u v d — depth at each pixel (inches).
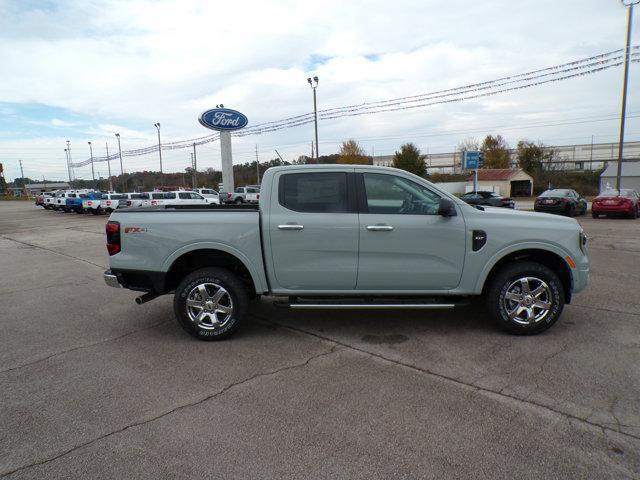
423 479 99.2
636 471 101.0
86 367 163.0
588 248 423.2
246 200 1485.0
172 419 126.0
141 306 247.9
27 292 286.2
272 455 108.7
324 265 181.6
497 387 141.0
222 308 185.5
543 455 106.9
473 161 956.0
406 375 151.0
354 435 116.5
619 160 920.9
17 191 4938.5
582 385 141.1
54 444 114.9
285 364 162.1
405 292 185.2
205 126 1040.2
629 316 208.7
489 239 180.2
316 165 185.0
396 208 183.0
